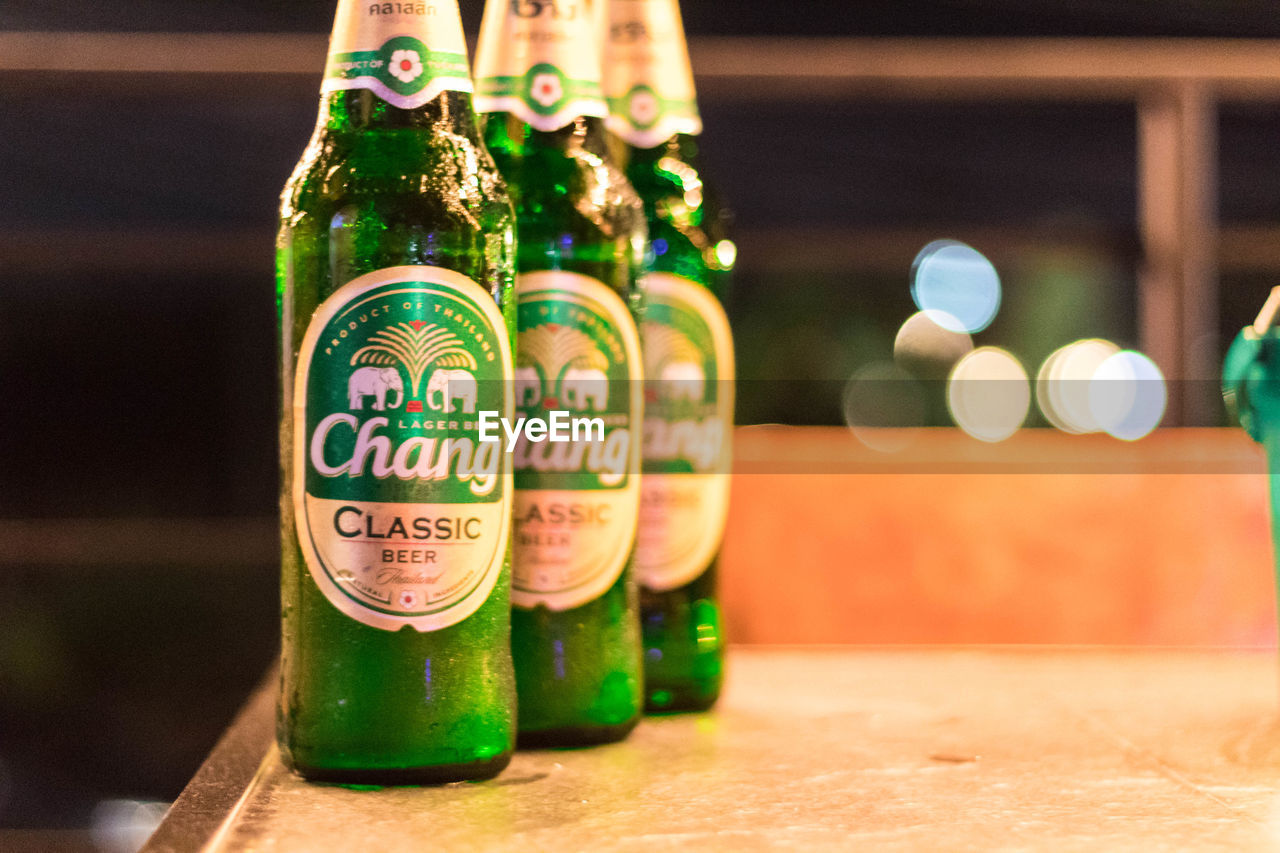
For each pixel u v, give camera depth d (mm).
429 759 784
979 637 1231
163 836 729
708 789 790
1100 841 732
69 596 1753
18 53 1550
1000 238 1610
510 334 812
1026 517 1236
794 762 832
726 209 975
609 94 952
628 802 772
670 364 934
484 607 796
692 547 933
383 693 781
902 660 1082
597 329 859
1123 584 1233
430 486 785
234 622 1779
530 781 800
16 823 1886
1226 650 1120
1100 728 897
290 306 802
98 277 2240
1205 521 1234
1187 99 1554
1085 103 1628
